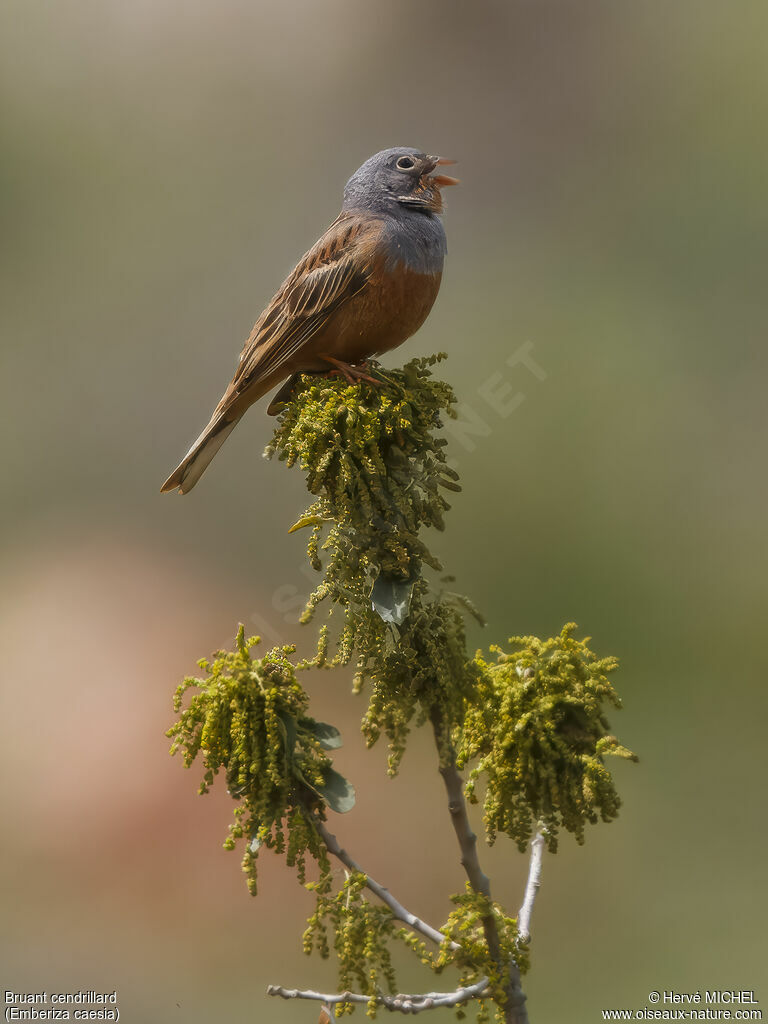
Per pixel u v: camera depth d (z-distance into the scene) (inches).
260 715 155.6
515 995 162.1
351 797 155.4
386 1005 156.9
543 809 162.6
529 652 168.1
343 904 160.1
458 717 167.0
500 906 166.7
